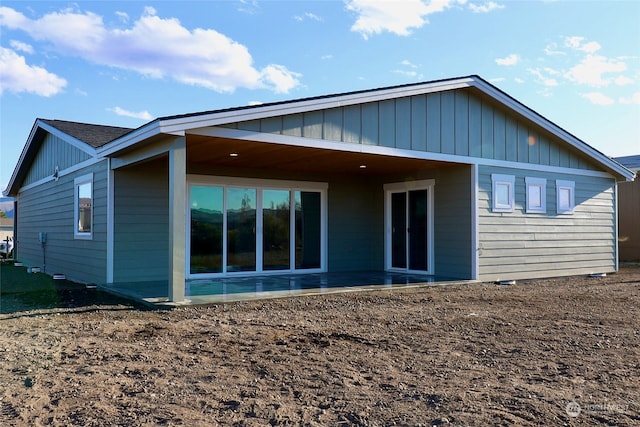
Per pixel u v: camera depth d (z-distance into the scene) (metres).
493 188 11.62
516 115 11.98
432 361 4.85
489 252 11.46
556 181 12.96
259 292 9.22
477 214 11.28
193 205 11.66
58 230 14.16
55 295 9.55
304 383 4.20
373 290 9.72
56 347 5.41
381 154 9.84
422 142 10.45
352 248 13.78
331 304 8.26
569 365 4.70
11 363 4.82
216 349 5.31
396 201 13.49
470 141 11.25
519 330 6.23
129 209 10.65
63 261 13.58
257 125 8.38
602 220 14.09
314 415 3.53
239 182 12.16
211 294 8.95
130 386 4.12
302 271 13.02
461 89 11.12
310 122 8.95
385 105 9.91
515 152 12.09
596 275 13.52
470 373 4.46
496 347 5.38
